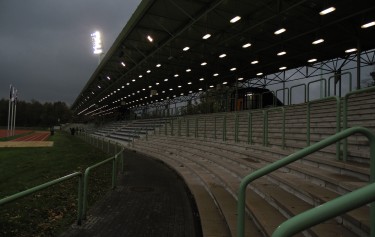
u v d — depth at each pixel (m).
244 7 16.62
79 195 5.35
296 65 29.31
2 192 7.97
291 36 21.05
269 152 8.17
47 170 12.00
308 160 5.81
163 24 19.80
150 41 23.08
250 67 30.58
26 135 57.31
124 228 5.11
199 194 7.21
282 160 2.68
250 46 23.48
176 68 31.97
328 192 4.13
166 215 5.85
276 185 5.55
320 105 11.51
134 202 6.84
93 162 14.82
